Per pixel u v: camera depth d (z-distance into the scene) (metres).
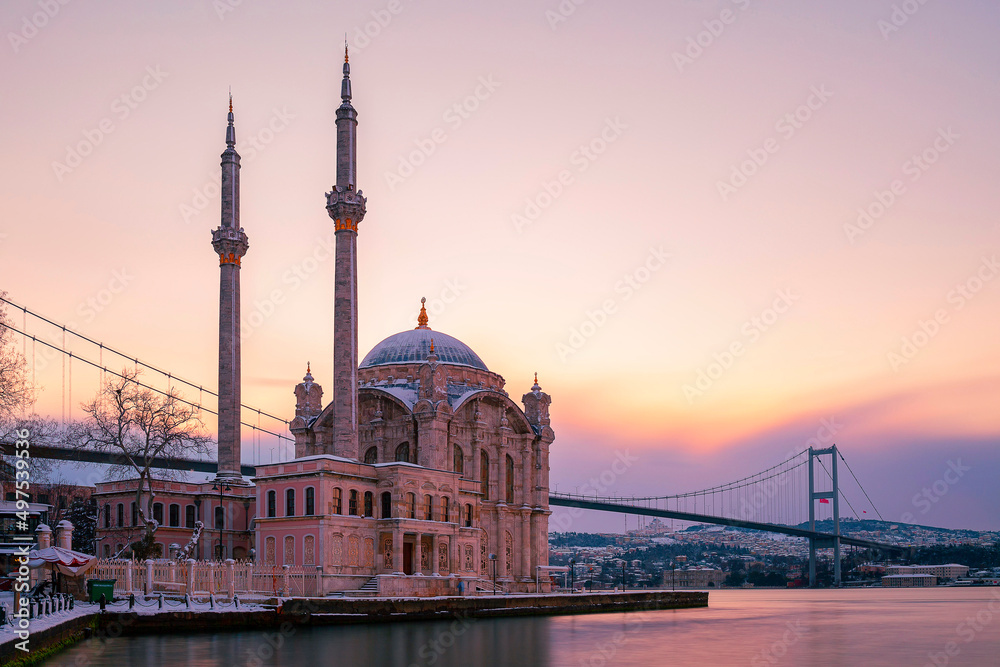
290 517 104.50
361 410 133.38
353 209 116.81
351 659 63.28
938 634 94.25
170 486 121.25
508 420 139.62
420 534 110.81
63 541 81.06
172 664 57.59
